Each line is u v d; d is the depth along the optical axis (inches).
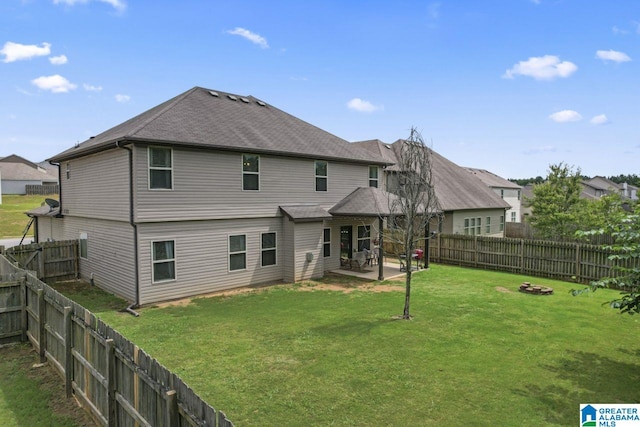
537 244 646.5
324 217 610.5
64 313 235.5
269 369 267.6
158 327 362.0
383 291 518.6
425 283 576.1
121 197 466.0
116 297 482.6
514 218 1624.0
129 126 542.3
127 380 168.9
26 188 2118.6
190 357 289.0
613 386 244.8
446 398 227.6
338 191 677.9
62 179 662.5
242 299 472.4
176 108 537.3
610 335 342.6
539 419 205.5
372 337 333.7
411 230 395.5
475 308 432.1
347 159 669.3
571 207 976.9
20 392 236.5
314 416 207.5
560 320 387.5
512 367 272.7
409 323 374.0
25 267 546.0
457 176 1138.0
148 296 452.8
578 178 974.4
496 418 206.1
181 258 481.7
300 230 586.2
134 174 438.3
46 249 574.6
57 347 259.4
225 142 506.9
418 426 198.2
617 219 276.1
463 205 965.8
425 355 293.6
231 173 526.0
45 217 751.7
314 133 707.4
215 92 655.8
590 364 279.3
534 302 462.3
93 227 553.0
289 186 599.8
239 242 541.3
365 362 279.7
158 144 447.5
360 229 742.5
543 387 242.8
